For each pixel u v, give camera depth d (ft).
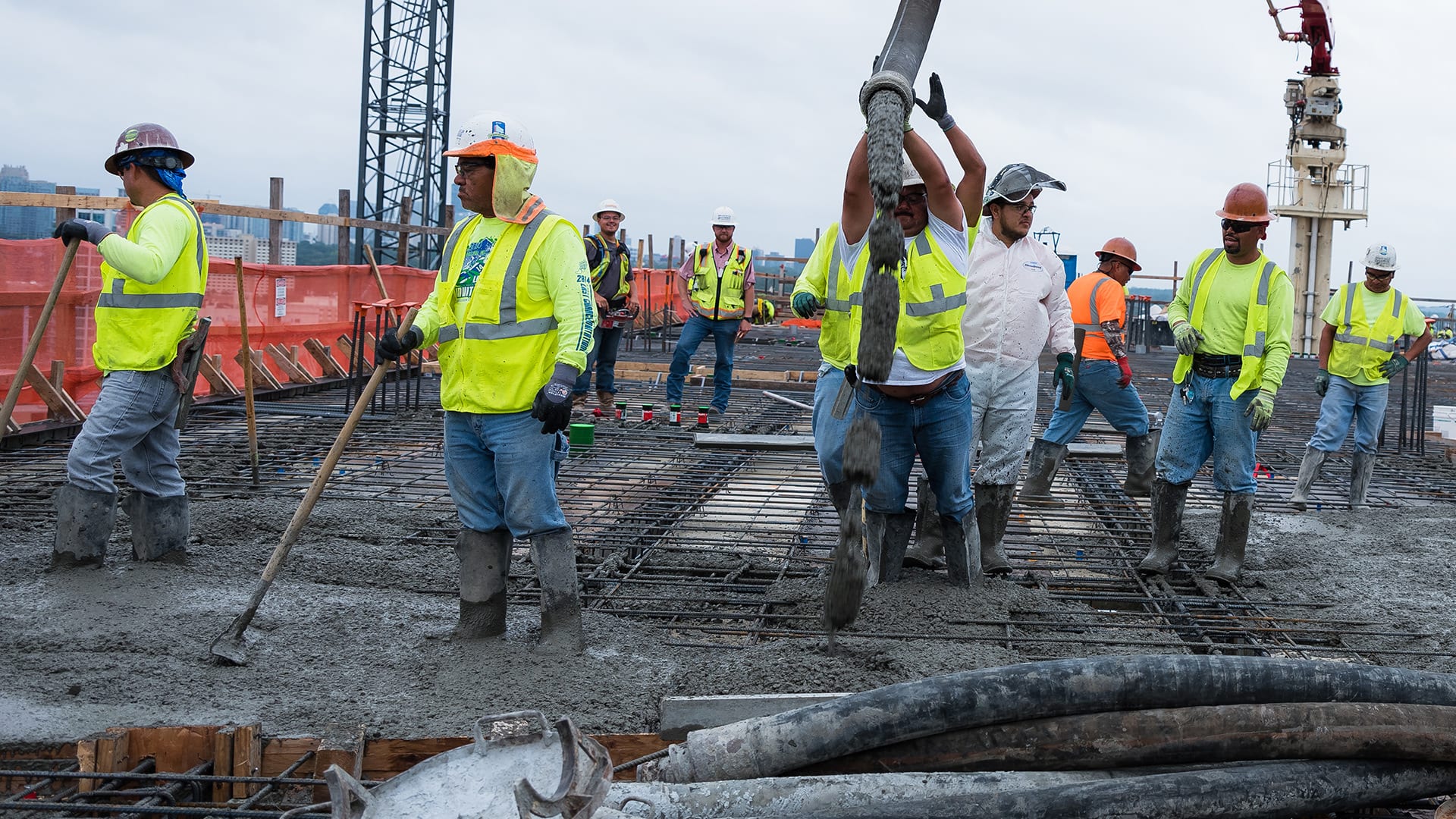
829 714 8.99
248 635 13.79
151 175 15.96
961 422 15.42
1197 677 9.08
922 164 13.91
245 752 10.39
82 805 9.34
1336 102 99.40
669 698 11.42
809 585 16.70
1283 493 26.99
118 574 15.70
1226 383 18.01
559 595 13.37
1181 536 21.79
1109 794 8.30
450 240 13.43
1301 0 98.17
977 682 9.04
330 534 19.08
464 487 13.51
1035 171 16.66
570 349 12.46
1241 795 8.50
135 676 12.26
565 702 11.91
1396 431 40.73
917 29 11.43
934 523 17.33
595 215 34.22
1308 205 100.12
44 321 15.38
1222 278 18.11
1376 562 19.75
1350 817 9.54
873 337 9.95
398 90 113.91
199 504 20.57
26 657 12.72
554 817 7.76
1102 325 23.56
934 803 8.20
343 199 48.37
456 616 15.03
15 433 26.22
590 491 24.38
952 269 14.71
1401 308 24.25
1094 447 31.40
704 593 16.69
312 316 41.27
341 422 32.55
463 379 13.00
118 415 15.69
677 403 35.55
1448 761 9.09
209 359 34.65
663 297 77.71
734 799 8.41
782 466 28.17
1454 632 15.60
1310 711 8.96
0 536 17.98
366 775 10.68
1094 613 16.14
